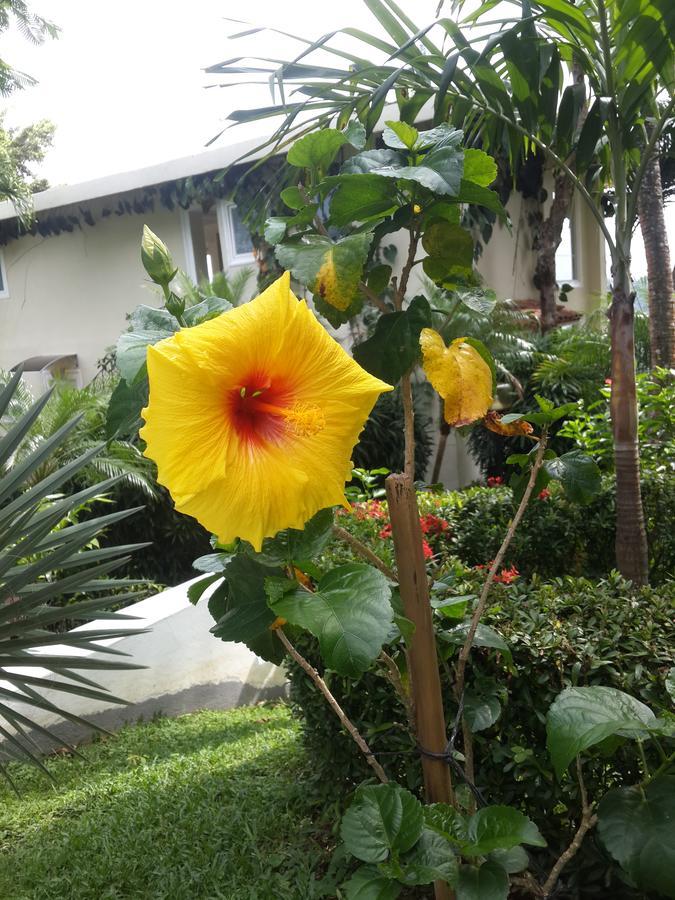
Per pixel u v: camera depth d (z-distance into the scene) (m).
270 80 2.64
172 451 0.97
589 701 1.46
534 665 2.13
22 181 10.02
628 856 1.42
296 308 1.06
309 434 1.06
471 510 4.55
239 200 8.70
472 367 1.41
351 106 3.08
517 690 2.18
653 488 4.39
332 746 2.66
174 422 0.97
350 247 1.29
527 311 8.51
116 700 2.83
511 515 4.45
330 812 2.68
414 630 1.34
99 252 10.87
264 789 2.93
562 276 10.81
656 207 6.07
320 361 1.08
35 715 3.71
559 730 1.42
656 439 4.92
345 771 2.63
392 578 1.53
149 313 1.24
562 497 4.44
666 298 6.12
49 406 6.52
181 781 3.12
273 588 1.13
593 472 1.87
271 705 4.63
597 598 2.45
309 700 2.71
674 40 2.77
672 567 4.40
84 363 11.31
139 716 4.22
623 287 3.23
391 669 1.59
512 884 2.06
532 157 8.78
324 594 1.13
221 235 9.67
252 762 3.26
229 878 2.41
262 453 1.04
